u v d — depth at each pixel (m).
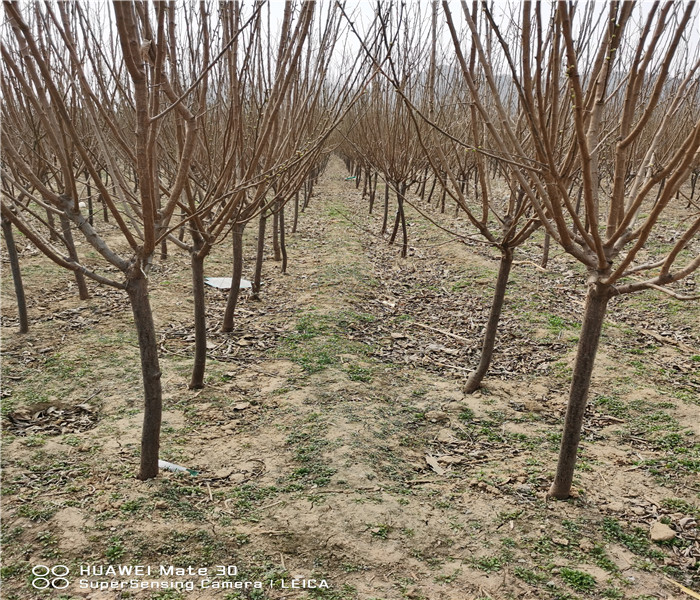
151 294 6.76
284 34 3.54
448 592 2.52
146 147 2.35
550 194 2.38
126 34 2.13
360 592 2.50
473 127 3.70
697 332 6.02
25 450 3.41
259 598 2.43
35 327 5.61
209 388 4.50
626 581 2.62
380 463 3.53
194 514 2.93
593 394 4.62
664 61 2.01
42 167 5.66
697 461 3.61
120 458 3.41
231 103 3.51
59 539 2.66
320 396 4.37
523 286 7.48
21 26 1.96
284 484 3.27
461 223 11.48
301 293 7.08
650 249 9.03
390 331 6.08
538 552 2.79
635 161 8.03
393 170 9.02
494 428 4.13
